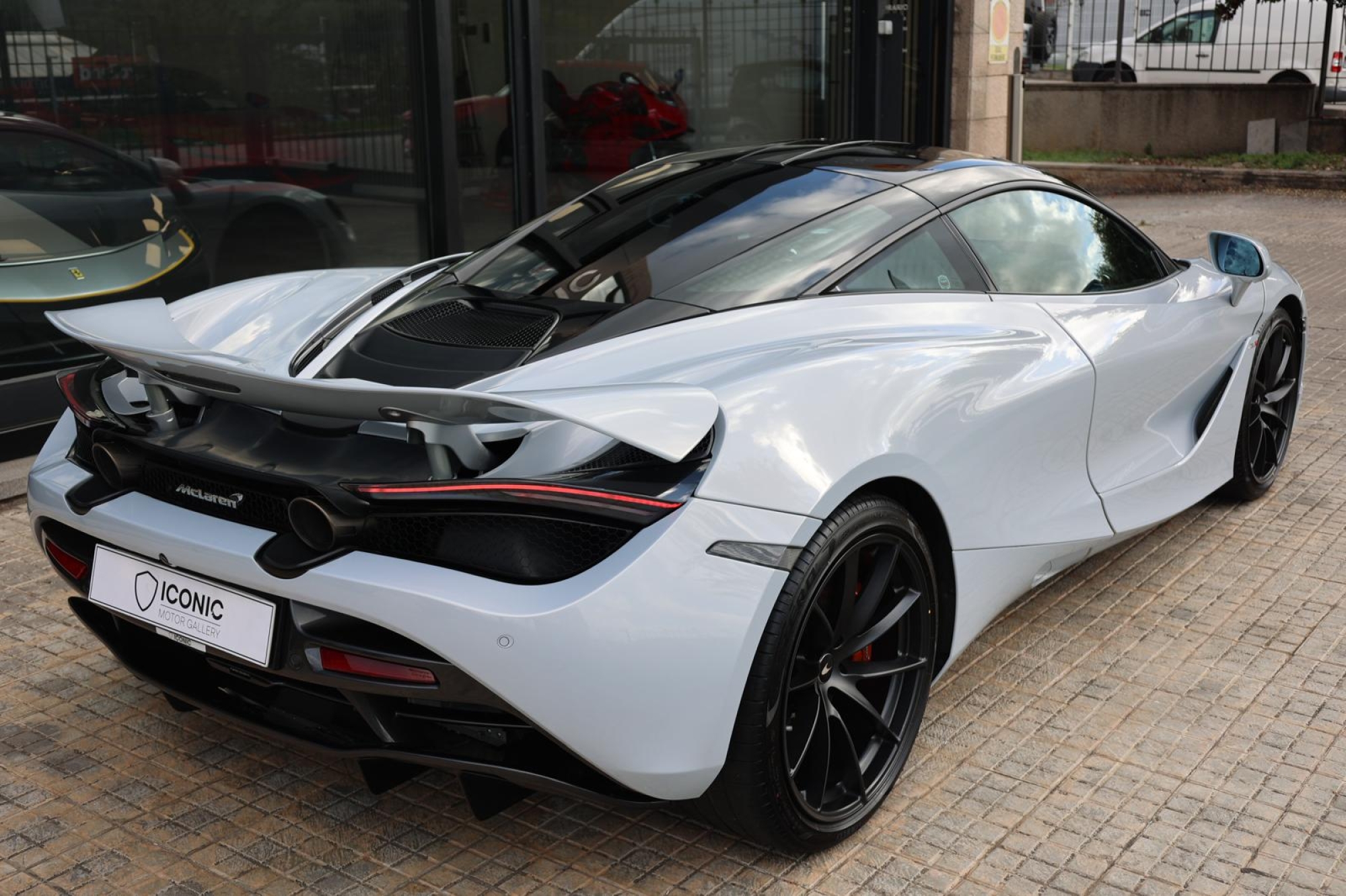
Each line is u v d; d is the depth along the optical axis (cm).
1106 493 325
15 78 478
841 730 243
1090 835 247
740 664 210
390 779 236
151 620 238
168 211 535
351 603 205
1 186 474
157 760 279
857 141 346
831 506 223
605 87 719
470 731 219
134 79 516
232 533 222
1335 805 257
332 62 588
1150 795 261
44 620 350
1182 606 355
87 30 498
